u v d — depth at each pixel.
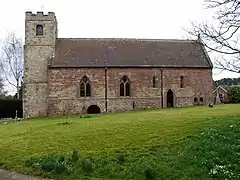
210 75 58.38
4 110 63.31
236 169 15.73
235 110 35.22
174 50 60.12
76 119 38.62
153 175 16.22
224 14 13.41
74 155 19.19
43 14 55.38
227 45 16.03
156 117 32.91
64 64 53.66
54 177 17.59
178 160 17.67
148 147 20.33
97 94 54.12
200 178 15.48
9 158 21.61
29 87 54.12
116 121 32.19
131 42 60.66
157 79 56.16
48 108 52.91
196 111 37.22
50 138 25.53
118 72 54.91
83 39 59.72
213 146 18.58
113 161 18.56
